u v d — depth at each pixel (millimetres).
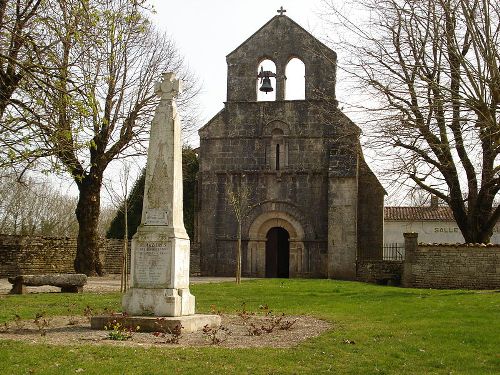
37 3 18031
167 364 9641
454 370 9969
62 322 14898
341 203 37469
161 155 14422
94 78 18594
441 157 28859
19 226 58812
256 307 19844
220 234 39062
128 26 26234
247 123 39469
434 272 29625
